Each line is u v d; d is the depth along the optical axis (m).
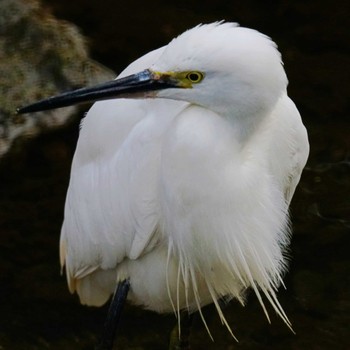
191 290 7.96
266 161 7.09
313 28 12.80
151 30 12.62
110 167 7.49
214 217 6.88
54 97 6.77
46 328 9.16
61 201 10.37
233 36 6.28
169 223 7.10
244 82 6.30
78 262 8.05
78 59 11.74
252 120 6.50
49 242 9.91
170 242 7.30
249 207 6.92
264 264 7.34
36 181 10.60
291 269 9.77
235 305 9.48
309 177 10.77
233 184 6.74
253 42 6.27
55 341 9.05
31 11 11.90
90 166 7.73
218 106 6.46
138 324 9.30
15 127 11.01
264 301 9.48
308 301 9.48
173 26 12.69
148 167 7.20
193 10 12.98
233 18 12.95
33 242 9.88
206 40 6.30
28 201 10.36
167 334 9.22
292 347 9.05
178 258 7.43
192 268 7.34
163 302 8.17
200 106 6.62
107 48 12.35
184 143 6.61
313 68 12.27
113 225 7.54
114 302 7.97
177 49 6.39
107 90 6.62
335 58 12.45
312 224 10.23
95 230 7.68
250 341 9.14
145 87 6.52
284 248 8.78
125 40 12.47
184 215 6.92
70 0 12.73
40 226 10.05
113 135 7.50
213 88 6.38
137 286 7.95
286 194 8.02
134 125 7.38
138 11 12.82
